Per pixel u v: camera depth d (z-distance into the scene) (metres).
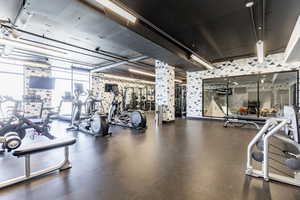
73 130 5.38
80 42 5.09
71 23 3.07
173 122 7.35
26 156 1.99
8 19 3.38
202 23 3.78
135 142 3.85
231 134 4.73
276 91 6.49
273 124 2.07
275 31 4.23
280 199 1.60
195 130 5.38
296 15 3.40
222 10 3.20
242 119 6.09
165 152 3.10
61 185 1.88
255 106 6.90
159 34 4.33
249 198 1.62
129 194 1.71
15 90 7.09
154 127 6.01
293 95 5.96
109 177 2.08
